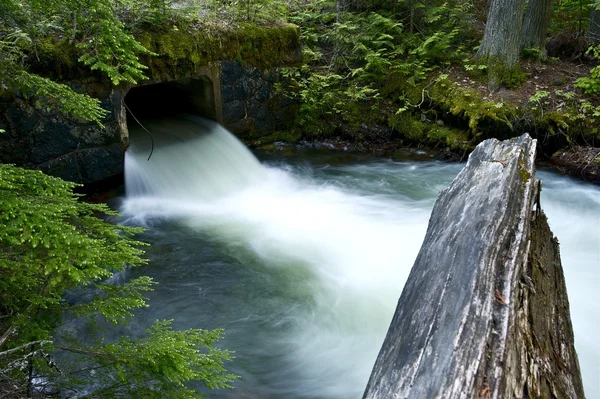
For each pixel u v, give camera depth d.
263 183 7.67
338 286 4.96
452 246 2.64
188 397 2.34
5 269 2.27
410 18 10.02
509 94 8.38
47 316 2.51
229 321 4.43
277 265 5.38
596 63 9.23
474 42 9.95
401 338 2.15
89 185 6.46
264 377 3.77
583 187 7.33
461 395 1.67
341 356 4.00
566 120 7.85
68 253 1.97
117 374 2.41
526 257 2.53
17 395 2.09
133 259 2.30
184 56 6.88
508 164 3.26
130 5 6.24
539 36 9.16
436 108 8.96
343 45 9.62
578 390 2.12
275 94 8.54
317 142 9.12
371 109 9.27
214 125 7.93
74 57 5.59
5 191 2.10
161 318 4.43
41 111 5.59
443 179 7.89
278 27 8.29
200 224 6.33
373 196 7.35
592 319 4.11
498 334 1.95
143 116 8.47
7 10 3.30
